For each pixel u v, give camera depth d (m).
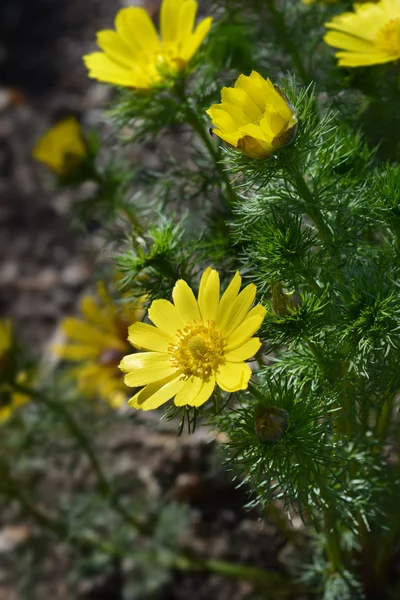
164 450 0.83
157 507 0.81
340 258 0.55
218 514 0.81
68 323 0.75
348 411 0.55
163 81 0.61
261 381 0.58
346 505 0.57
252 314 0.50
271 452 0.52
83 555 0.82
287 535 0.71
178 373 0.52
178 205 0.68
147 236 0.58
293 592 0.75
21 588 0.81
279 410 0.52
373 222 0.54
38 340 0.99
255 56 0.65
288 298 0.52
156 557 0.79
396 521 0.65
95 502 0.80
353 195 0.54
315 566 0.65
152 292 0.58
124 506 0.81
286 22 0.67
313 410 0.53
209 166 0.65
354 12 0.66
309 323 0.52
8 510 0.88
